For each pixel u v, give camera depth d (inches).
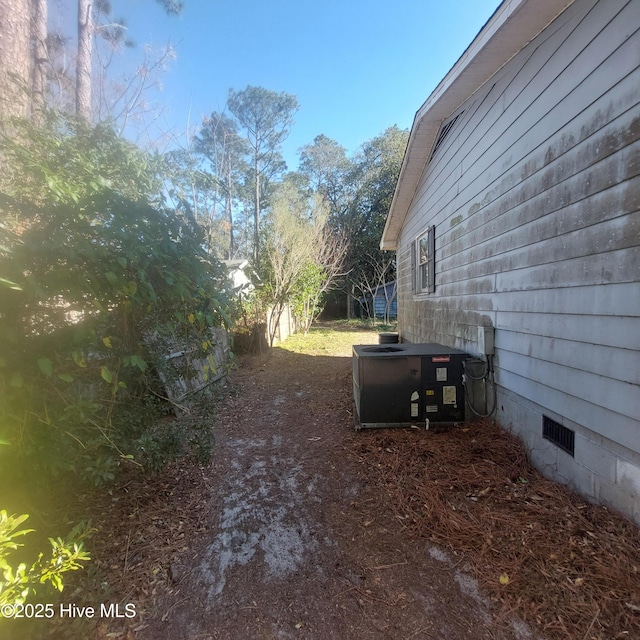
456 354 149.9
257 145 910.4
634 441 76.6
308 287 522.9
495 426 141.8
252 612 64.8
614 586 65.2
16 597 45.9
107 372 70.4
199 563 77.7
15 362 65.5
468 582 70.0
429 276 241.0
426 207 254.4
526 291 119.4
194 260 90.8
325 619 63.1
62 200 67.6
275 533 88.3
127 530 88.3
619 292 79.9
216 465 126.6
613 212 81.3
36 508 82.9
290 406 200.5
